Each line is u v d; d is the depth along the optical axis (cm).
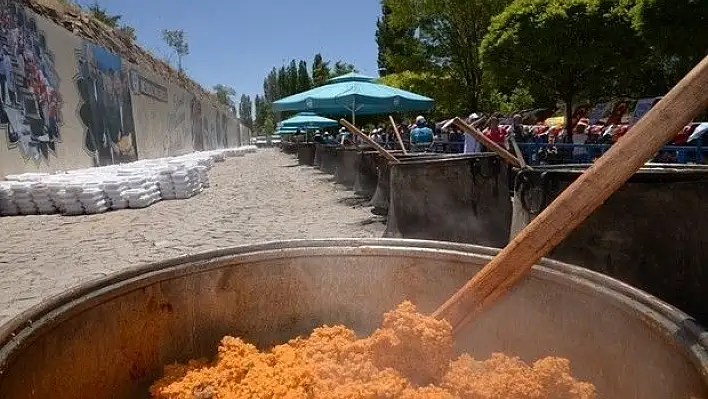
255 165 2364
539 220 134
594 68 1192
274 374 158
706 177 242
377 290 201
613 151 123
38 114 1176
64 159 1294
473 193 427
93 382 154
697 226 242
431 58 2595
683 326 114
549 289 161
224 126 4631
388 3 2630
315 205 970
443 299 191
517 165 392
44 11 1294
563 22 1101
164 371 174
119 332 163
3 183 911
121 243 660
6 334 121
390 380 137
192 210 938
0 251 621
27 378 126
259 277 196
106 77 1630
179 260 181
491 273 142
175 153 2642
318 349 168
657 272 249
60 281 495
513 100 2467
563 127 1593
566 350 156
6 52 1057
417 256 195
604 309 142
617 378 137
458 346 186
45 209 912
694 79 112
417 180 432
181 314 181
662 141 116
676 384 112
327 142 2567
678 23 813
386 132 1969
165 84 2481
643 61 1153
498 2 2352
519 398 136
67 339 145
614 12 1075
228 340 179
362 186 1040
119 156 1708
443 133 1527
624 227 256
